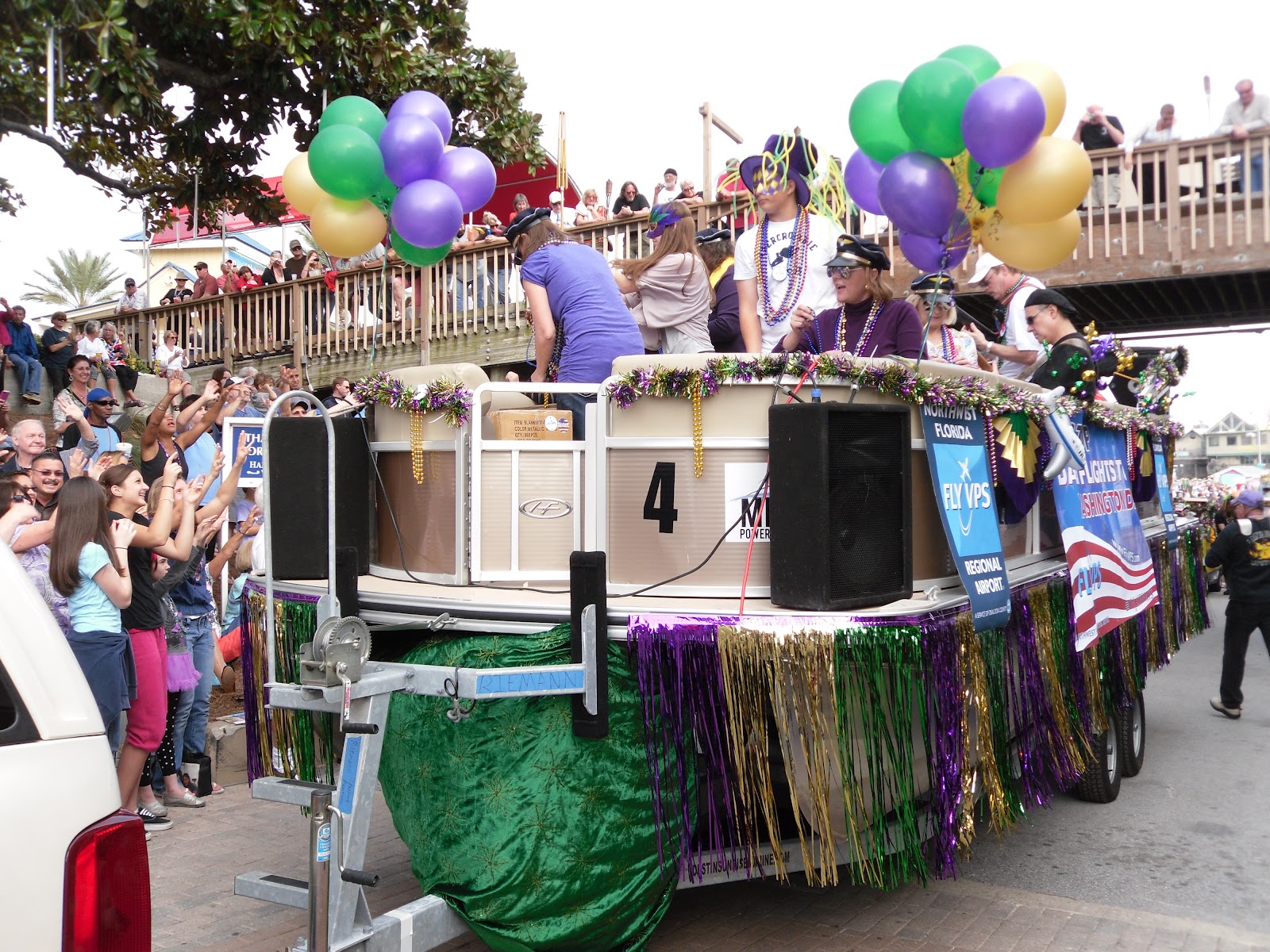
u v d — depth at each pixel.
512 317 11.66
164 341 15.73
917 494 3.70
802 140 4.98
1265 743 7.41
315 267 13.81
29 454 6.45
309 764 3.92
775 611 3.21
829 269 4.36
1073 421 4.99
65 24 7.67
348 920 2.73
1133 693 5.64
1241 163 10.30
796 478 3.22
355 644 2.83
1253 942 3.93
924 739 3.31
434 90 10.14
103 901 1.87
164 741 5.63
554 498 3.83
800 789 3.31
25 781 1.83
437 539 3.90
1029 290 6.52
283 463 4.02
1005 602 3.80
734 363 3.40
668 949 3.77
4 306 12.40
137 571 5.04
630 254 12.05
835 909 4.19
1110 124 10.90
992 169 3.68
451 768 3.26
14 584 1.98
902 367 3.50
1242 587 8.16
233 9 8.72
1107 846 5.14
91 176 9.82
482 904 3.14
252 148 10.38
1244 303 12.19
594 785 3.20
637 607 3.32
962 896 4.38
